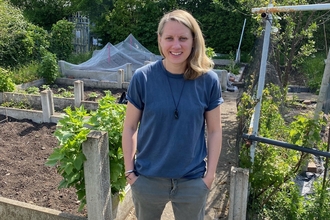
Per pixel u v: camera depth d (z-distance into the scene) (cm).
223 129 663
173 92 219
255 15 659
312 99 904
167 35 212
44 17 1783
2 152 559
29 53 1264
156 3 1642
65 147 297
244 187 289
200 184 233
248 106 400
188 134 221
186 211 242
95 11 1689
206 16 1594
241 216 297
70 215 328
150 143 227
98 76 1120
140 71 224
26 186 445
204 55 223
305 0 616
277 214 337
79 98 798
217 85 229
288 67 707
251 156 319
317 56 1312
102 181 283
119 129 338
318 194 347
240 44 1491
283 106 583
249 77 564
